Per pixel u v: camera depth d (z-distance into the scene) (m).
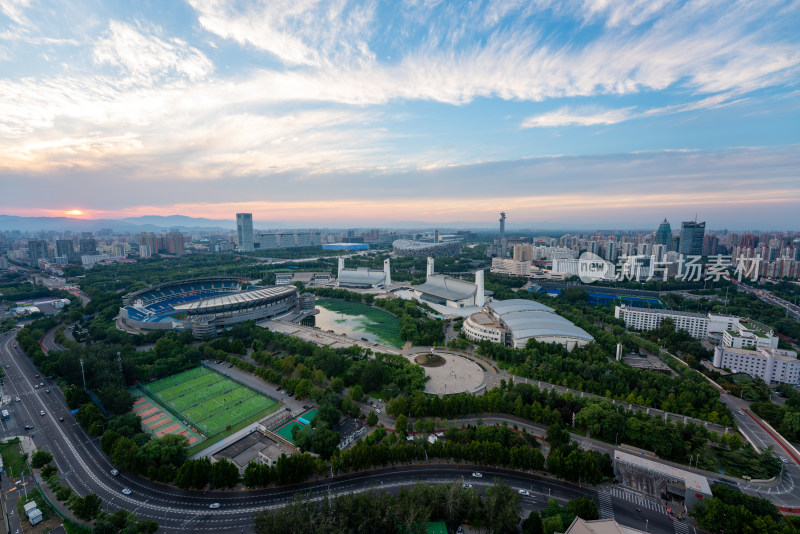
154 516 157.62
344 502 148.25
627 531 142.75
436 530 149.50
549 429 199.38
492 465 187.62
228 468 170.88
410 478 179.38
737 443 196.62
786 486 173.88
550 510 149.38
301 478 174.00
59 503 163.62
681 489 168.12
